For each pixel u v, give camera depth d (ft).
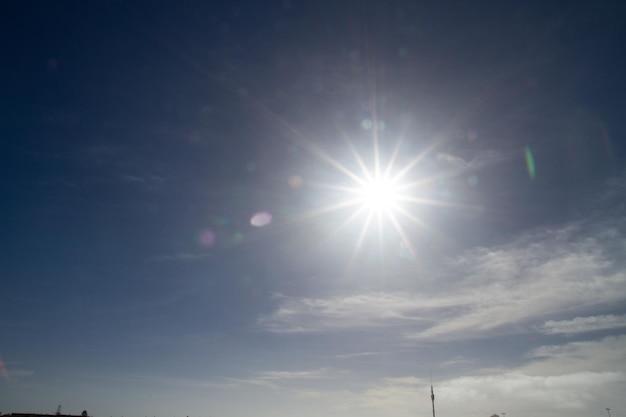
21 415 258.16
